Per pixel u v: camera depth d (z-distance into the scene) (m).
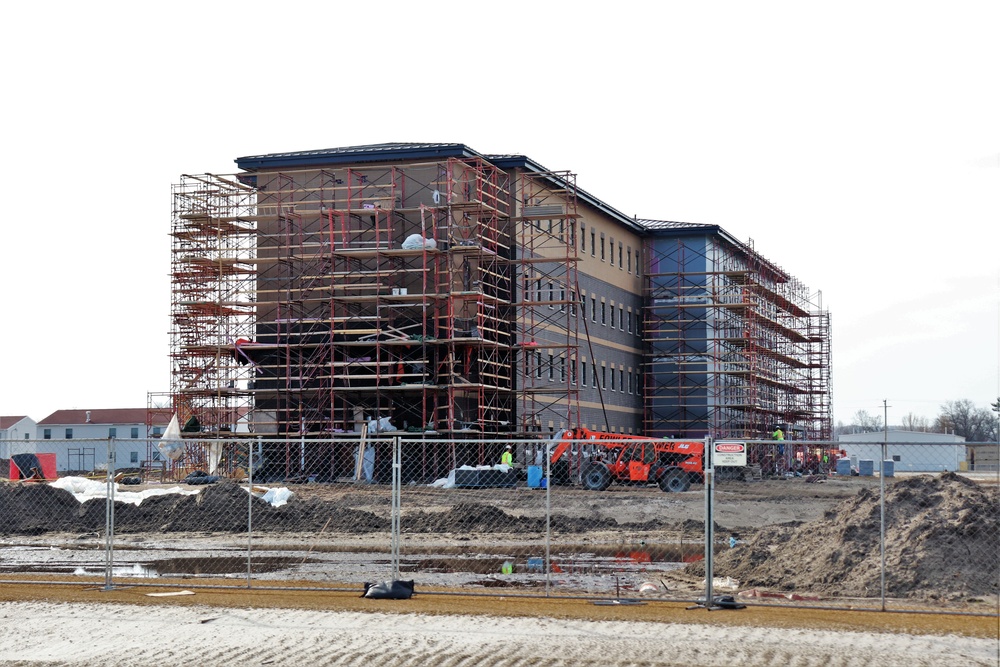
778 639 16.08
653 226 89.00
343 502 42.34
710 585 18.55
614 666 14.69
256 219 59.78
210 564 27.30
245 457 56.31
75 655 15.52
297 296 59.31
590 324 74.88
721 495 48.47
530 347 60.22
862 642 15.89
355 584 21.62
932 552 21.75
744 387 77.44
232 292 59.50
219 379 58.38
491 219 59.78
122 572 25.81
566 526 35.84
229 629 16.92
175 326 60.94
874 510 23.78
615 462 53.47
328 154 60.25
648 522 36.59
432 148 59.69
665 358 84.31
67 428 133.88
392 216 59.56
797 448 92.56
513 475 50.62
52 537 34.16
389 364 54.91
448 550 30.27
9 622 17.50
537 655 15.27
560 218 63.00
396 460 20.16
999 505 22.41
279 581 22.25
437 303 56.09
